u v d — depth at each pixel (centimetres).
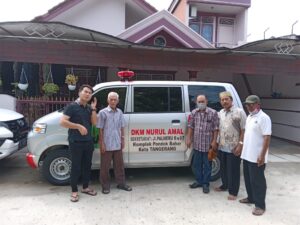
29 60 800
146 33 1056
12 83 1023
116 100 514
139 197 509
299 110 1052
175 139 577
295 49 917
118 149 523
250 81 1424
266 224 419
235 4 1473
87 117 487
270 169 720
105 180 524
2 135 582
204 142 531
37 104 905
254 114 458
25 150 834
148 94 578
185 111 584
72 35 860
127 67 847
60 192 526
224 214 448
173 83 592
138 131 563
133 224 409
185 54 873
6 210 450
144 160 573
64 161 555
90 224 408
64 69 1147
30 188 545
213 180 603
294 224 421
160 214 443
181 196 518
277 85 1248
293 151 950
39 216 430
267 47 901
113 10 1258
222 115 524
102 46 830
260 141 450
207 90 603
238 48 827
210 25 1560
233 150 501
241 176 647
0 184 567
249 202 491
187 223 416
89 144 491
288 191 563
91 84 1192
